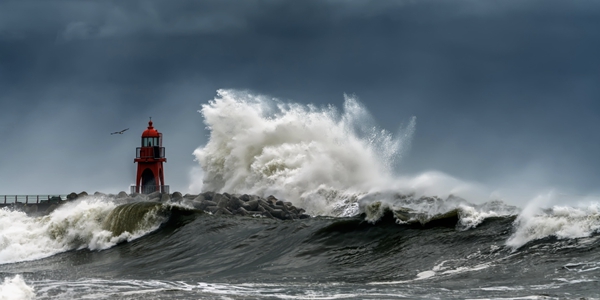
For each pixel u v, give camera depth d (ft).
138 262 207.62
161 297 143.13
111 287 159.63
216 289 152.56
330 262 182.50
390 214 201.26
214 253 206.90
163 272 187.21
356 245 192.75
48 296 146.92
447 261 167.12
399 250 181.57
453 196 216.13
